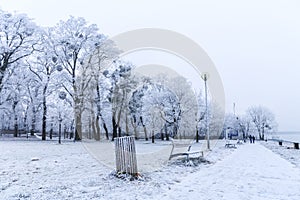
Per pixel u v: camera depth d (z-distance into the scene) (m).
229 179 6.73
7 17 29.58
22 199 4.70
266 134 70.75
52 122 26.92
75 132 25.77
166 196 5.00
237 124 50.06
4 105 30.91
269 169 8.48
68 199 4.74
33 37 30.47
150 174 7.37
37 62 32.22
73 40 29.61
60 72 29.28
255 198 4.89
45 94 29.31
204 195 5.09
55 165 8.80
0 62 29.66
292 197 4.96
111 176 6.83
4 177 6.60
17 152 12.87
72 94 27.17
